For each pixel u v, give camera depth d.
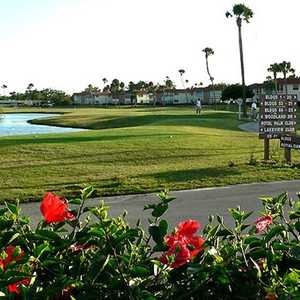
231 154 18.56
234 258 2.32
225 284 2.20
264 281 2.30
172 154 18.03
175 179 13.22
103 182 12.70
